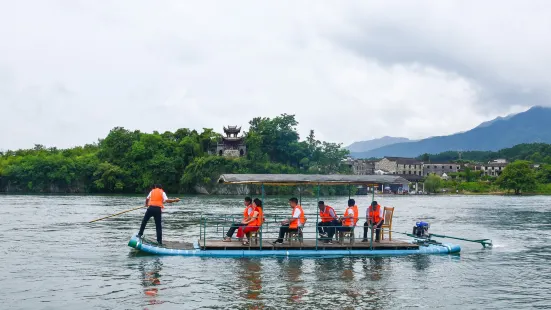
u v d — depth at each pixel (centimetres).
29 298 1282
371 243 2006
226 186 10762
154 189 2041
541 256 2125
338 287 1427
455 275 1658
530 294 1407
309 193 10894
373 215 2108
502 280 1595
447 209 6244
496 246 2464
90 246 2236
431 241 2245
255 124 13625
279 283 1464
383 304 1258
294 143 12950
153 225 3350
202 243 2012
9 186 10862
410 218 4547
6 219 3738
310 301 1267
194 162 11081
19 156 12112
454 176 15688
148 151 11288
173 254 1911
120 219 3838
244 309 1186
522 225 3816
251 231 1945
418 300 1309
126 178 11031
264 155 11975
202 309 1184
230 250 1912
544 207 6744
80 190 10988
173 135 12506
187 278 1523
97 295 1314
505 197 11700
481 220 4331
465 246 2462
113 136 11488
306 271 1645
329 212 2083
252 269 1666
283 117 13238
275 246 1936
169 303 1238
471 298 1347
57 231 2898
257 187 10794
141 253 1972
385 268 1734
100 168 10812
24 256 1945
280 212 4662
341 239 2056
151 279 1507
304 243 2025
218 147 12256
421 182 15500
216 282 1470
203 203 6844
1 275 1570
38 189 10794
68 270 1650
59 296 1303
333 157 13175
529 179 13138
